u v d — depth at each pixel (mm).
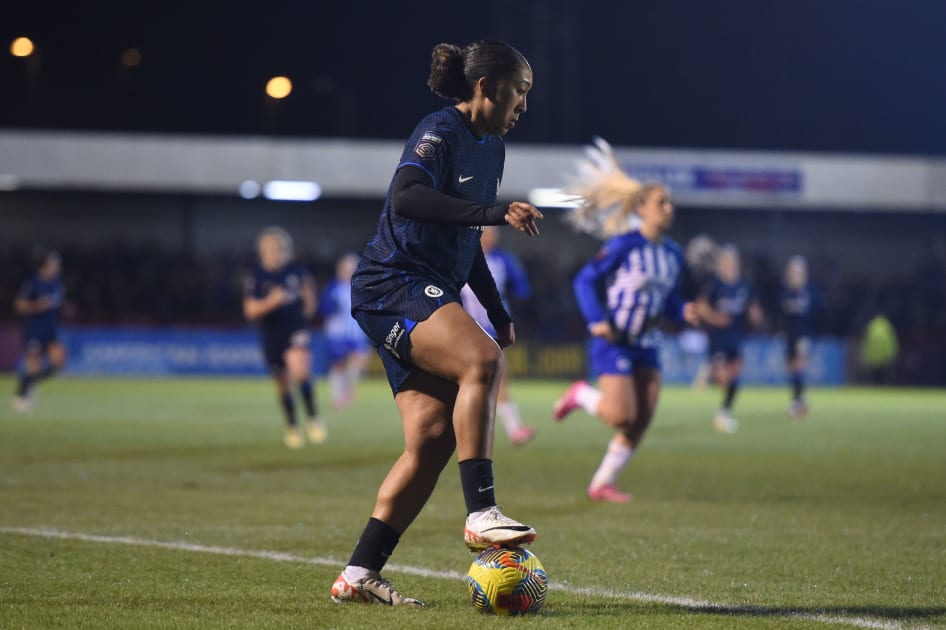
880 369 108438
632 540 21625
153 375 101938
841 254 127562
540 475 34250
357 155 107500
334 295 67438
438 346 14078
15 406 61812
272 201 121625
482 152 14820
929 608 15336
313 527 22703
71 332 101000
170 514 24406
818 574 18031
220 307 113562
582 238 123438
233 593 15844
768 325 114625
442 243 14648
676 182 108125
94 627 13586
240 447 41594
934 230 127562
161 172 105125
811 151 131500
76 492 28062
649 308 28016
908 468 36469
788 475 34281
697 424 57281
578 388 30422
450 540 21359
